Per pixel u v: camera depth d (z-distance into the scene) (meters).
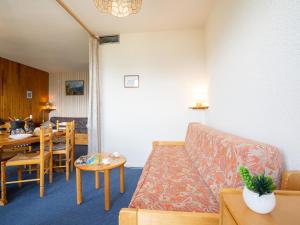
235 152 1.17
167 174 1.72
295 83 0.99
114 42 3.41
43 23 2.96
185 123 3.26
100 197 2.22
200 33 3.22
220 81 2.28
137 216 1.03
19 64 5.46
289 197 0.79
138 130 3.37
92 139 3.30
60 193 2.32
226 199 0.80
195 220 0.99
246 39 1.55
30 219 1.78
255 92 1.42
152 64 3.32
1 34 3.39
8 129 2.98
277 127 1.15
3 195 2.06
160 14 2.75
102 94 3.45
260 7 1.32
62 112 6.78
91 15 2.73
